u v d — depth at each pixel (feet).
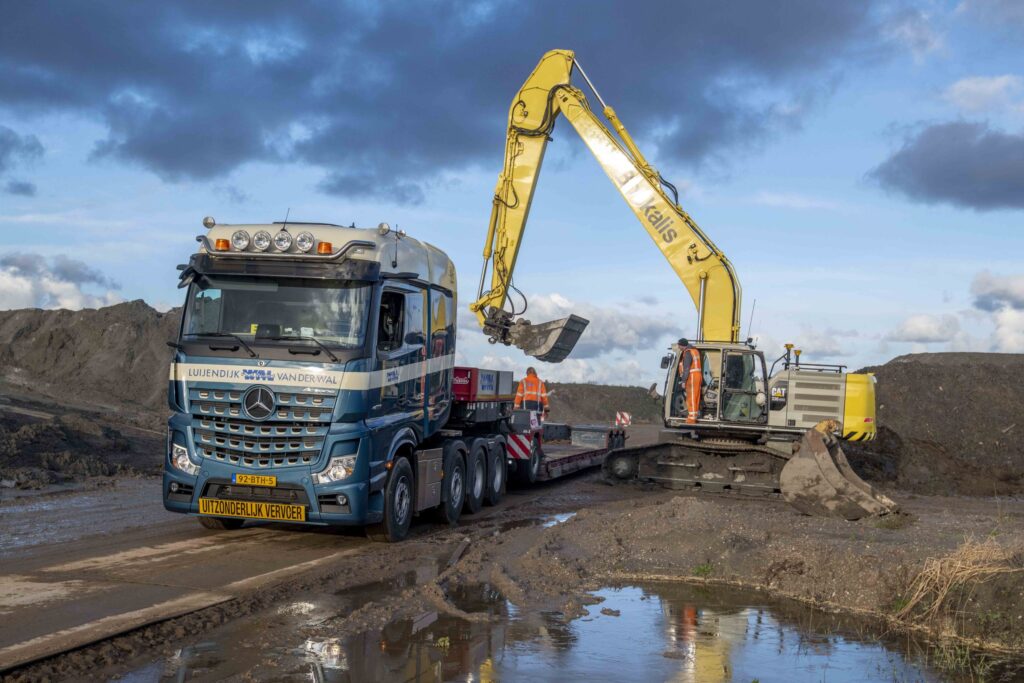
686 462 53.88
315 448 29.48
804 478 39.68
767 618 22.54
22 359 124.77
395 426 32.50
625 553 29.25
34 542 29.35
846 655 19.44
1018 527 36.19
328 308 30.50
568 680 17.13
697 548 28.89
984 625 21.01
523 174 57.00
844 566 25.39
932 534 32.94
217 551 29.19
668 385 54.44
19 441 50.49
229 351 30.07
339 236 30.96
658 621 21.98
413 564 28.30
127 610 20.84
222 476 29.71
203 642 19.03
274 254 30.50
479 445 42.83
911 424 79.71
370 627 20.42
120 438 60.39
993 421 78.59
